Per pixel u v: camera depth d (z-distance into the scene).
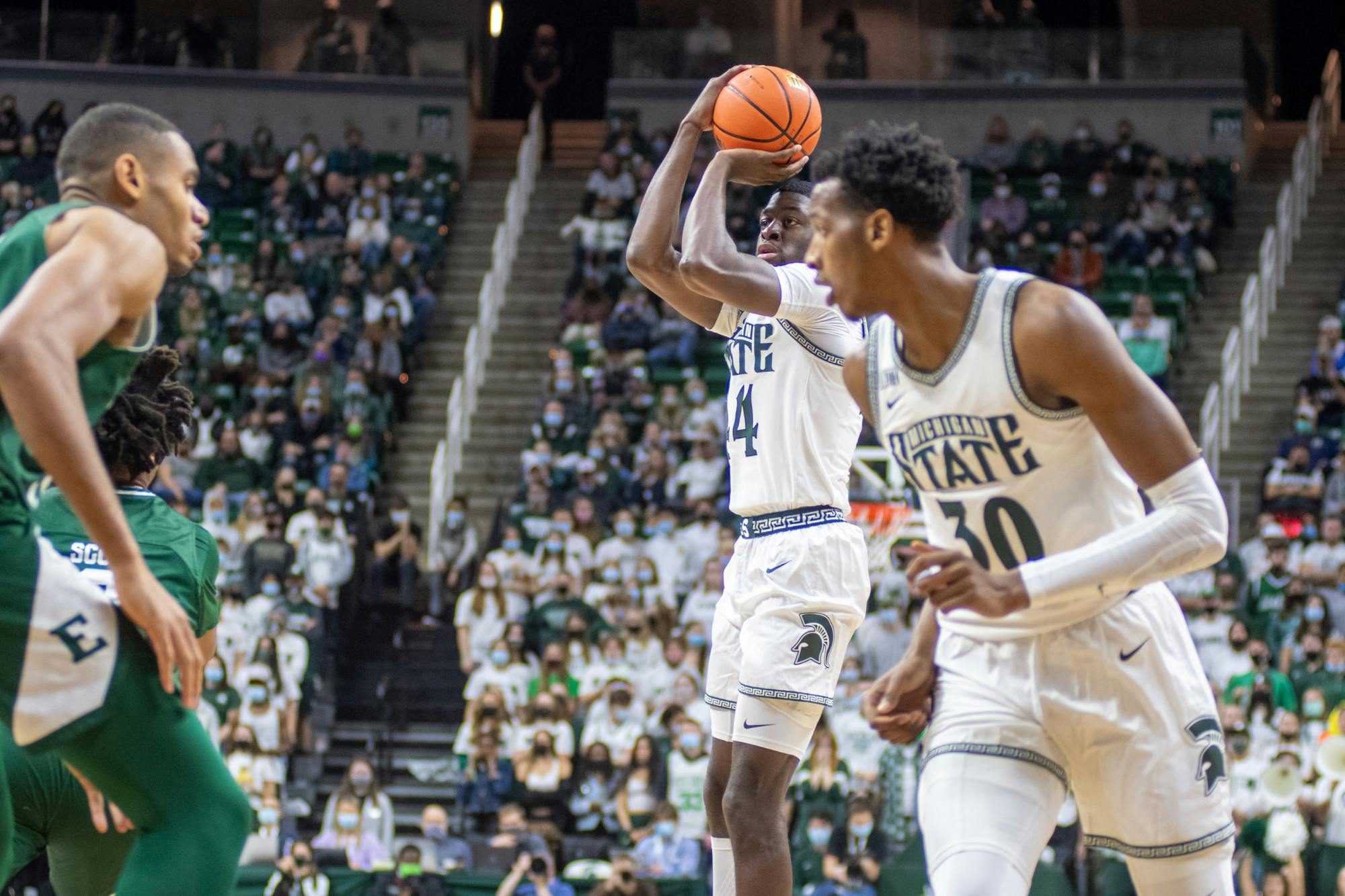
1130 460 2.34
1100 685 2.47
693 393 13.22
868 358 2.60
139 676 2.38
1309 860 8.27
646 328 14.27
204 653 3.17
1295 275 16.16
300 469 12.74
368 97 18.09
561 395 13.38
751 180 3.40
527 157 17.72
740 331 3.45
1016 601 2.29
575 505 11.72
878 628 9.89
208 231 16.20
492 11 20.53
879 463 9.62
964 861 2.39
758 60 17.73
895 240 2.41
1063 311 2.33
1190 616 10.27
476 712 9.81
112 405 2.99
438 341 15.89
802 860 8.41
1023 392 2.38
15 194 16.28
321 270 15.30
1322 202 17.17
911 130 2.42
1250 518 13.50
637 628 10.26
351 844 9.02
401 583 11.97
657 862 8.70
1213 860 2.50
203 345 14.17
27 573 2.32
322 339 14.26
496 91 21.58
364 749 10.89
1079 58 17.48
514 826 8.81
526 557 11.48
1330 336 13.78
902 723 2.64
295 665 10.23
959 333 2.42
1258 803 8.66
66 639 2.32
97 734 2.35
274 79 18.00
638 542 11.54
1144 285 15.15
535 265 16.80
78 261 2.22
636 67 17.83
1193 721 2.50
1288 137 18.78
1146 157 16.67
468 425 14.63
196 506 12.24
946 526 2.60
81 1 19.25
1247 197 17.23
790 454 3.32
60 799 3.04
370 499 12.38
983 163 16.72
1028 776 2.45
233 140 17.92
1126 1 19.73
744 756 3.24
